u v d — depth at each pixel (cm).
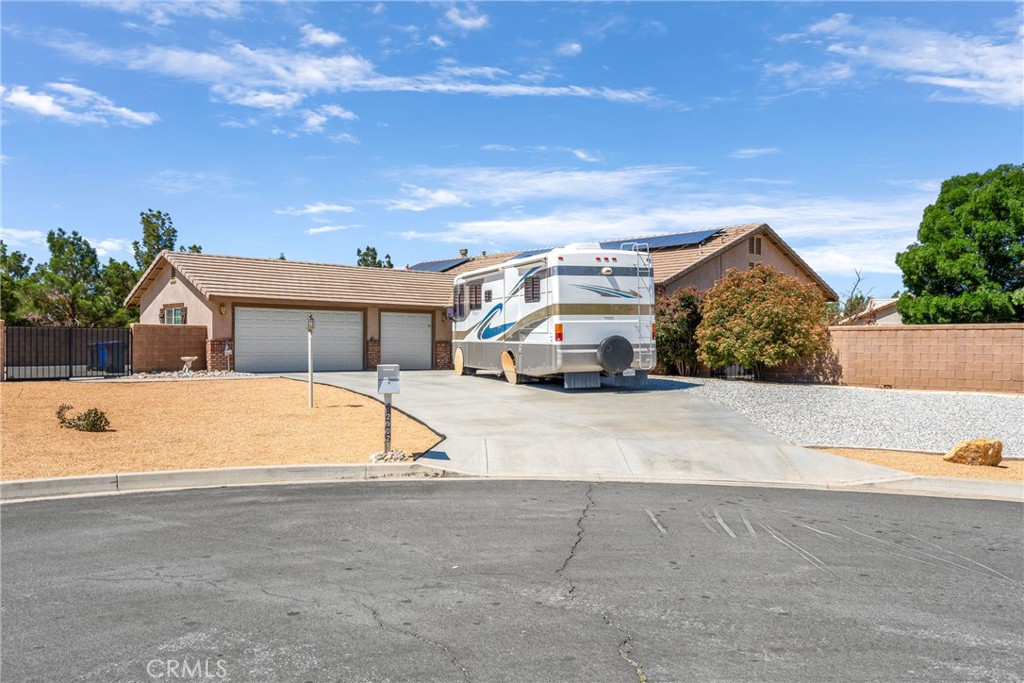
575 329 1869
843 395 1833
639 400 1750
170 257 2636
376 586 602
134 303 3122
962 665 466
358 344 2797
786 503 927
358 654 475
